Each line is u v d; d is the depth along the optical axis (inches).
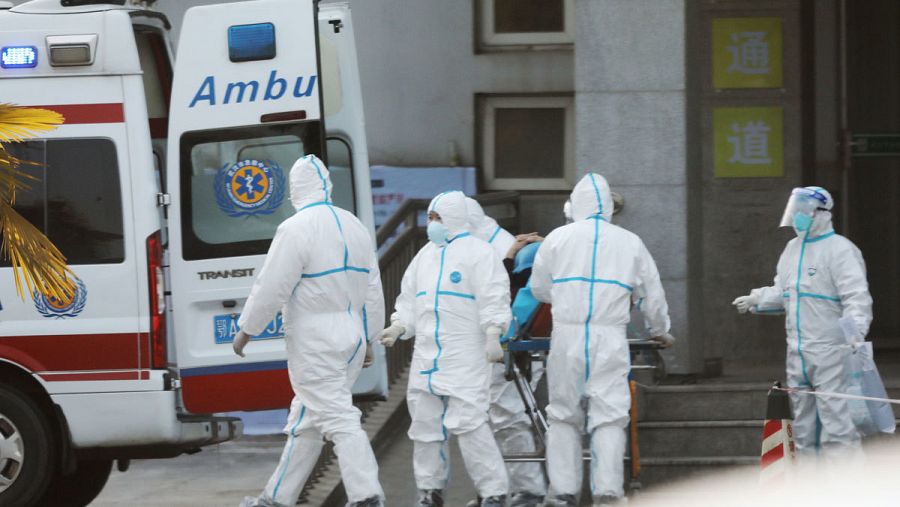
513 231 1839.3
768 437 994.1
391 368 1651.1
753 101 1695.4
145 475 1485.0
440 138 1851.6
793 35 1692.9
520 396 1216.2
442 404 1141.7
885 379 1450.5
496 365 1217.4
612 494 1093.1
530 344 1146.7
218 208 1167.0
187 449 1198.9
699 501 1214.9
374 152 1857.8
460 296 1125.1
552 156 1845.5
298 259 1055.6
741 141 1697.8
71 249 1150.3
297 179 1093.8
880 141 1803.6
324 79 1304.1
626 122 1391.5
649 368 1244.5
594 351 1103.6
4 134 1109.7
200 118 1166.3
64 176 1155.9
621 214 1395.2
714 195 1701.5
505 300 1112.2
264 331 1166.3
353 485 1062.4
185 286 1161.4
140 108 1159.0
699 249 1427.2
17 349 1141.7
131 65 1160.2
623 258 1114.1
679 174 1385.3
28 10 1192.8
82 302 1144.8
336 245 1076.5
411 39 1847.9
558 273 1121.4
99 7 1202.6
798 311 1214.3
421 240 1811.0
